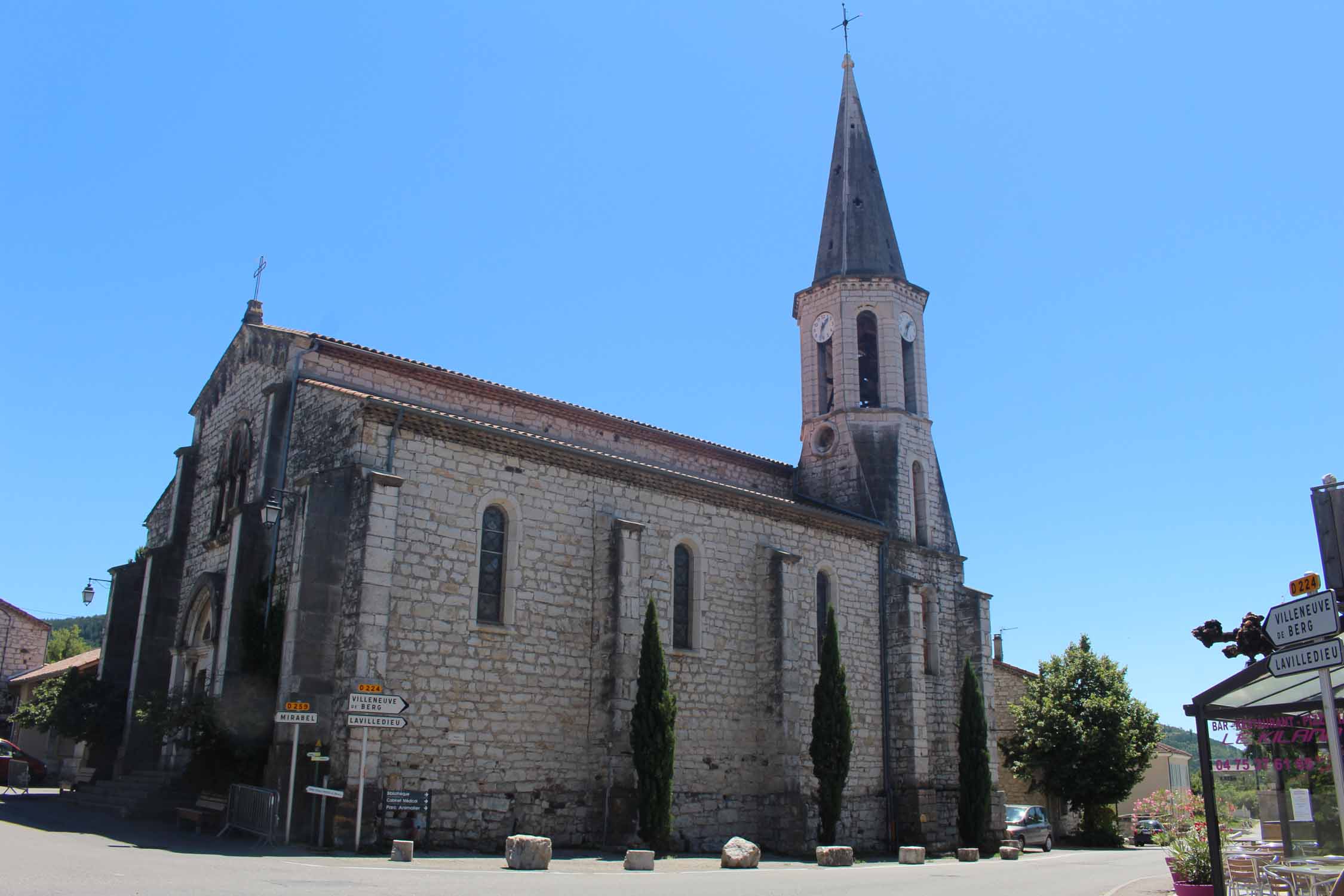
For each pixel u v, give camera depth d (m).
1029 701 43.62
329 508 20.77
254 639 22.02
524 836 18.12
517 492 23.39
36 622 49.50
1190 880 16.56
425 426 22.09
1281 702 13.32
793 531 30.00
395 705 18.56
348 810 18.86
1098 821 42.06
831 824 26.77
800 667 28.69
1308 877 13.77
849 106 40.75
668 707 23.25
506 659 22.31
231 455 27.95
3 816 23.14
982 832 31.14
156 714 23.23
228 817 20.23
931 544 35.12
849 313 36.81
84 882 12.56
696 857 23.38
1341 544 13.17
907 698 31.33
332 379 24.94
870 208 38.56
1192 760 66.56
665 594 25.91
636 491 25.92
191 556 29.05
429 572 21.45
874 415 35.50
